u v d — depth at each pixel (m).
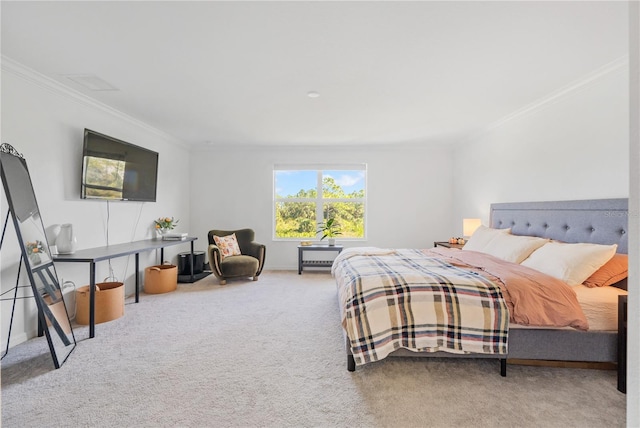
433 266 2.72
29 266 2.16
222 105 3.41
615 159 2.47
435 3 1.75
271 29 1.99
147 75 2.66
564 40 2.10
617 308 2.08
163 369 2.14
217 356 2.33
